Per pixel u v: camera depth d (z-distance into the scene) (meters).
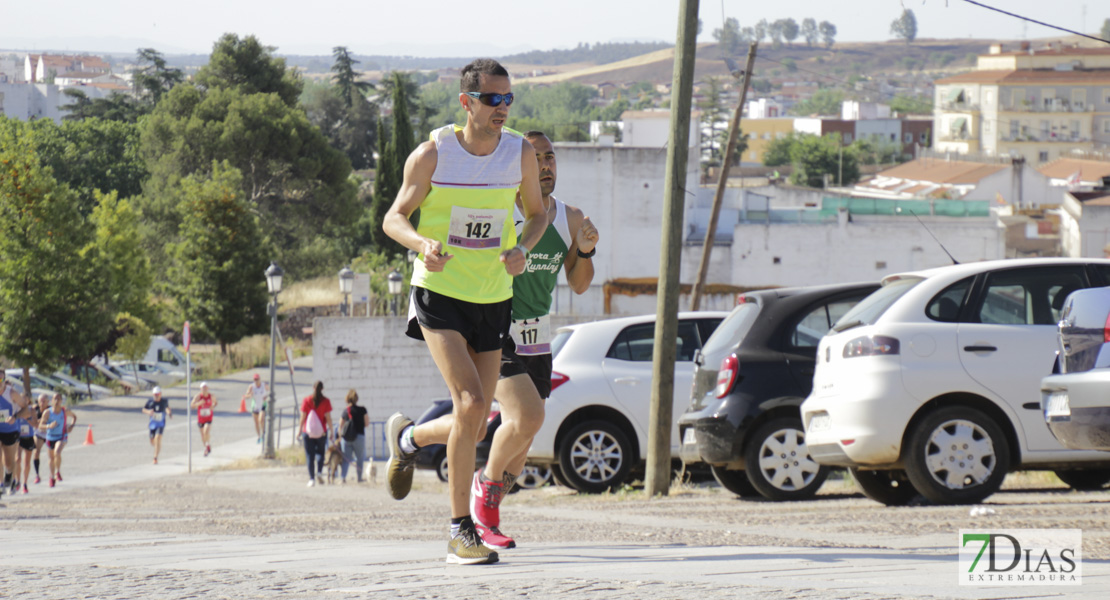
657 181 118.00
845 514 15.80
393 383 61.28
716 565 8.43
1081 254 123.06
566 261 12.48
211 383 111.25
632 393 26.22
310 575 7.81
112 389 104.81
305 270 152.38
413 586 7.14
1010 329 17.61
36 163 91.19
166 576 7.75
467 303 9.39
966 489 17.20
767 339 21.61
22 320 89.75
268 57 168.25
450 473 9.04
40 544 11.35
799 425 21.22
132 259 123.75
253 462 56.00
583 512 18.39
